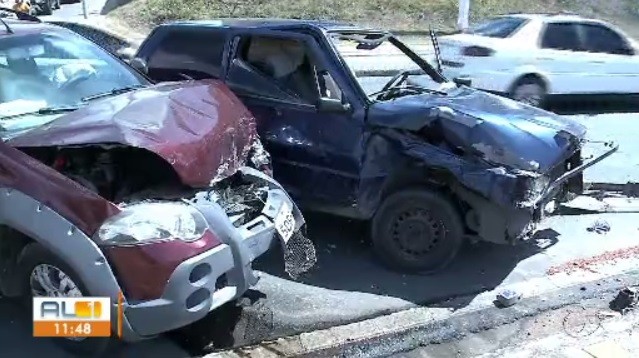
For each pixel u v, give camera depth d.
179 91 4.11
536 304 4.32
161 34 5.91
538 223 4.56
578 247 5.29
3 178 3.36
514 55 9.98
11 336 3.78
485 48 9.92
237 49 5.43
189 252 3.21
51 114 3.95
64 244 3.16
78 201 3.20
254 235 3.66
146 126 3.53
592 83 10.32
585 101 10.81
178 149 3.47
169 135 3.54
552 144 4.64
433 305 4.30
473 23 19.48
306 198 5.00
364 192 4.75
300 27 5.18
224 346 3.77
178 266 3.16
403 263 4.76
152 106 3.78
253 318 4.07
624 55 10.44
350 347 3.79
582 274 4.79
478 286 4.59
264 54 5.31
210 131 3.77
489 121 4.60
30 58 4.32
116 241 3.14
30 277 3.45
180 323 3.22
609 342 3.83
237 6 20.50
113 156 3.64
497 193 4.29
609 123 9.55
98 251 3.13
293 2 20.70
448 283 4.63
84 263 3.13
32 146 3.40
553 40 10.21
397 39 5.77
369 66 5.30
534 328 4.02
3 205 3.32
